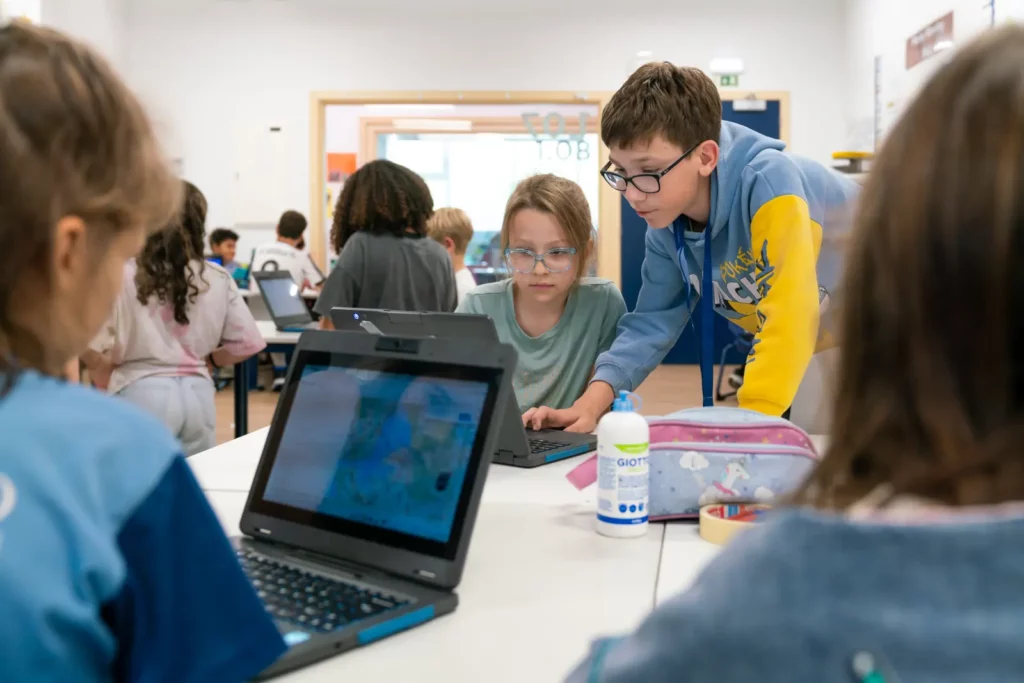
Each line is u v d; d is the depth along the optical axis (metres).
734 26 7.26
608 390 1.88
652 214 1.68
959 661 0.35
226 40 7.51
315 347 1.19
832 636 0.36
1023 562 0.35
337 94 7.49
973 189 0.37
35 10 5.09
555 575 1.02
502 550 1.11
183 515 0.59
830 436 0.43
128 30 7.51
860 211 0.42
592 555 1.09
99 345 2.44
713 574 0.41
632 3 7.32
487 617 0.90
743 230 1.66
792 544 0.38
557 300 2.14
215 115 7.57
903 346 0.39
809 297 1.50
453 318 1.50
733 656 0.38
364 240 3.13
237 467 1.56
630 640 0.44
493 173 9.25
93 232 0.60
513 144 9.20
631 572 1.03
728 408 1.33
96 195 0.58
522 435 1.56
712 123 1.61
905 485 0.39
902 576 0.36
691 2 7.27
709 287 1.75
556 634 0.86
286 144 7.55
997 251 0.36
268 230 7.63
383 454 1.05
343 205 3.22
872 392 0.41
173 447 0.60
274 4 7.46
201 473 1.52
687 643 0.39
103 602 0.55
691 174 1.63
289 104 7.54
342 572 0.98
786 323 1.48
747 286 1.76
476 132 8.84
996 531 0.35
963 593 0.35
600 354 2.08
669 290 1.92
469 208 9.30
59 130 0.56
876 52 6.29
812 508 0.42
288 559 1.03
